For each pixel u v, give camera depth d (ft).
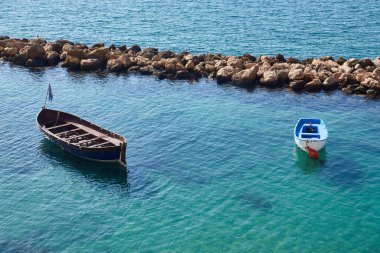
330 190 134.31
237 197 132.05
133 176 144.05
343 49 276.21
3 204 130.93
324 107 186.80
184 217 124.06
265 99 196.13
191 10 394.32
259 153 154.92
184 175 143.64
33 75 231.50
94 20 363.76
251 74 209.46
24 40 274.36
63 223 122.62
